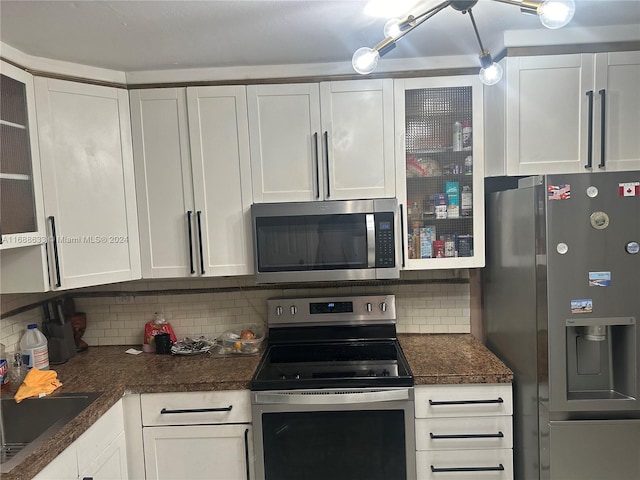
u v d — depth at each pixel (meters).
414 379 1.74
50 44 1.64
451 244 2.07
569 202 1.53
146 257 2.06
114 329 2.39
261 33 1.62
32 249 1.77
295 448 1.77
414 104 2.04
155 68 1.97
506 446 1.76
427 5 1.44
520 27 1.71
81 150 1.87
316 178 2.02
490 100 1.96
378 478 1.76
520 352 1.78
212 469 1.79
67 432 1.36
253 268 2.05
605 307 1.54
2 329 1.89
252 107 2.01
